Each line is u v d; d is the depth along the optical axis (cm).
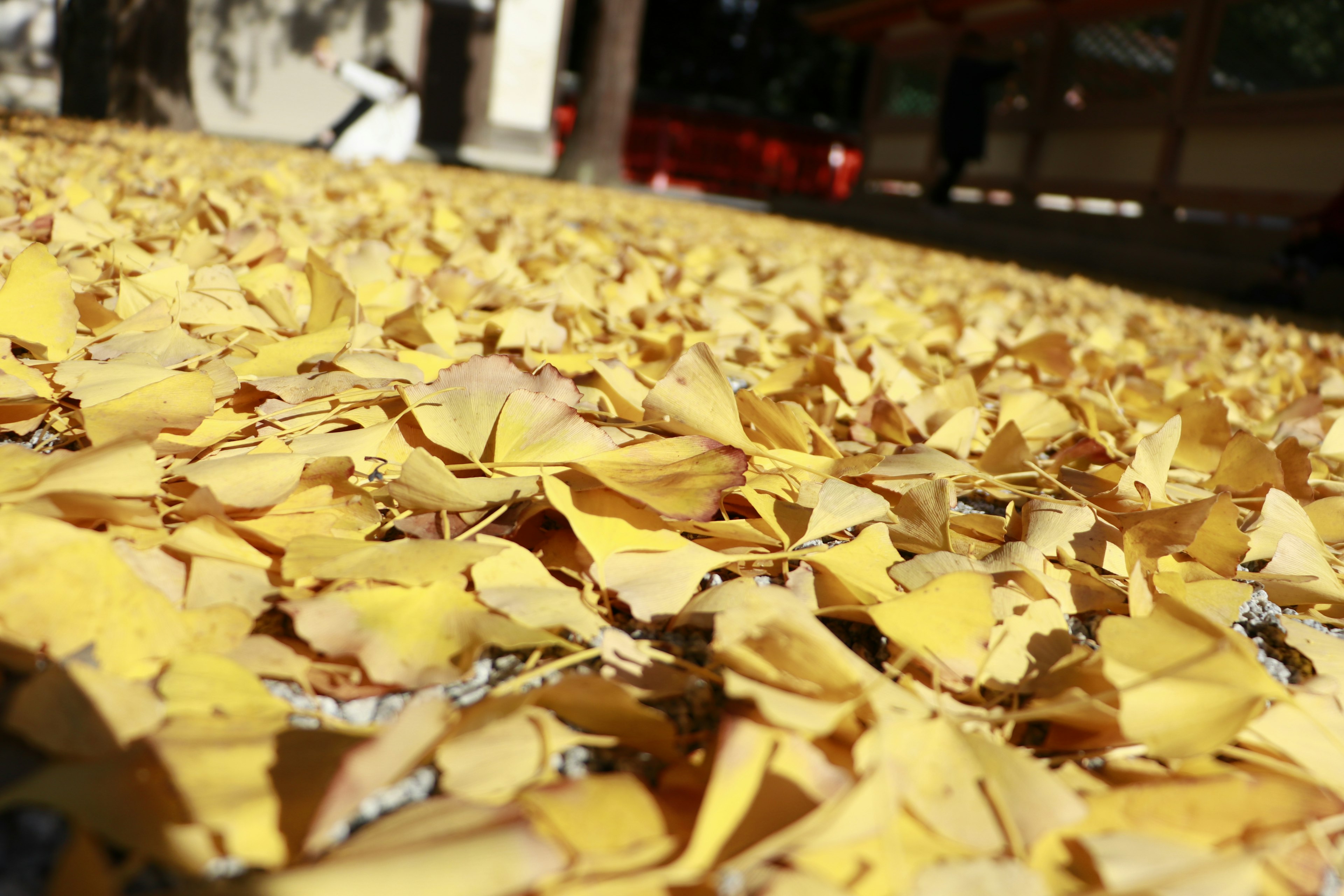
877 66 801
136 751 36
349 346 73
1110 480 72
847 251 307
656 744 41
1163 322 213
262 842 34
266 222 125
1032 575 54
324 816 33
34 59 627
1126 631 47
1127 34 550
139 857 33
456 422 58
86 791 34
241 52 697
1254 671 42
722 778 35
